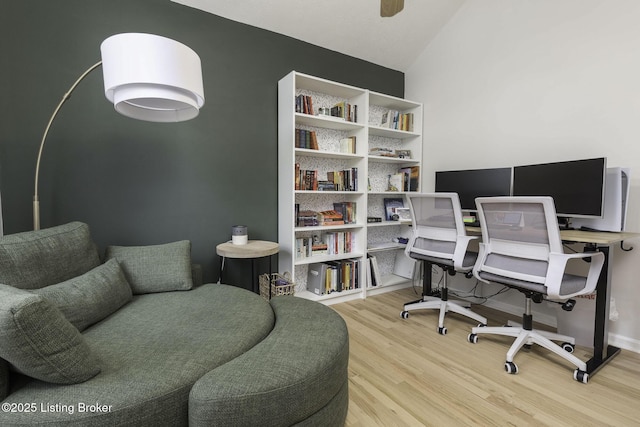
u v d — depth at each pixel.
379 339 2.26
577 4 2.35
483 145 2.99
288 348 1.27
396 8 1.94
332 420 1.26
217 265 2.67
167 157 2.42
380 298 3.18
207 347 1.29
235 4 2.54
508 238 1.96
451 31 3.23
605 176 1.96
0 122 1.89
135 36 1.14
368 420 1.45
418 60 3.59
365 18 2.93
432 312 2.81
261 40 2.80
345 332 1.47
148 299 1.83
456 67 3.20
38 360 0.92
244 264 2.80
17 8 1.91
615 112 2.19
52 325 0.95
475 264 2.18
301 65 3.03
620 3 2.15
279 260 2.98
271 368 1.12
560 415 1.48
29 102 1.96
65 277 1.58
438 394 1.64
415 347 2.15
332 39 3.08
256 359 1.18
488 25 2.92
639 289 2.12
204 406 0.98
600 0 2.24
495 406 1.55
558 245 1.73
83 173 2.13
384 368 1.88
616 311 2.19
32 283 1.42
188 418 1.04
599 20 2.25
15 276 1.37
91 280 1.56
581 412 1.50
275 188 2.93
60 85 2.04
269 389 1.04
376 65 3.55
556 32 2.47
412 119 3.62
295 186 2.79
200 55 2.52
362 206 3.17
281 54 2.92
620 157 2.18
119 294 1.67
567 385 1.72
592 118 2.29
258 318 1.59
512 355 1.86
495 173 2.67
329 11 2.78
